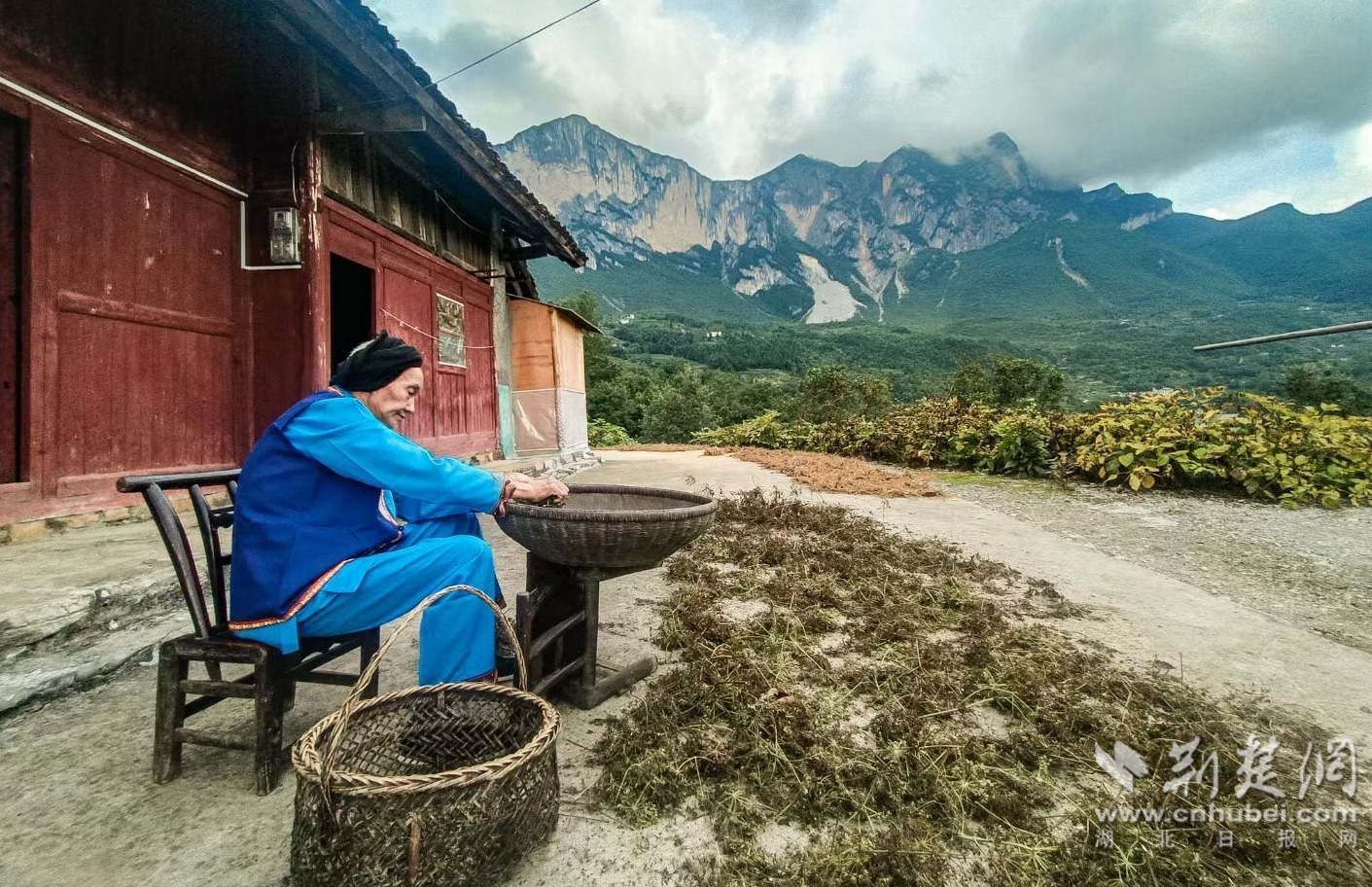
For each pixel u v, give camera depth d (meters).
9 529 3.40
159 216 4.33
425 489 1.91
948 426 10.37
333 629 1.90
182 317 4.48
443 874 1.29
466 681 1.98
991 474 9.32
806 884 1.47
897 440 10.83
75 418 3.78
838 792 1.77
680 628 2.98
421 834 1.28
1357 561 4.84
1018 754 2.00
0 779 1.85
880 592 3.53
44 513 3.60
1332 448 7.27
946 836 1.64
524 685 1.80
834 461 10.28
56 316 3.68
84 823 1.66
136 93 4.14
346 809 1.26
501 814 1.37
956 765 1.88
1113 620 3.38
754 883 1.47
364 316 8.98
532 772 1.47
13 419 3.53
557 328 10.20
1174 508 6.80
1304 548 5.24
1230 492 7.44
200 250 4.65
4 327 3.51
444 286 7.83
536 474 7.93
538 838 1.49
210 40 4.60
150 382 4.26
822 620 3.07
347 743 1.62
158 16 4.25
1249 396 8.44
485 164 6.62
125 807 1.73
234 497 2.15
